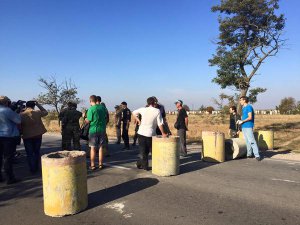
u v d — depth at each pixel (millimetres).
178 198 6660
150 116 9023
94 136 9375
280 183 7727
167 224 5352
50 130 28703
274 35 21422
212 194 6895
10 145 8070
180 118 11531
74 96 34062
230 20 21625
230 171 9047
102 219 5641
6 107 8094
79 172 5945
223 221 5441
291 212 5828
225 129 24094
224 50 21969
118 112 15930
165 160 8414
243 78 21266
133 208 6129
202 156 10617
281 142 16266
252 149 11219
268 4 21156
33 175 9031
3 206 6457
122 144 16016
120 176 8602
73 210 5855
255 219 5516
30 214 5977
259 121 33875
